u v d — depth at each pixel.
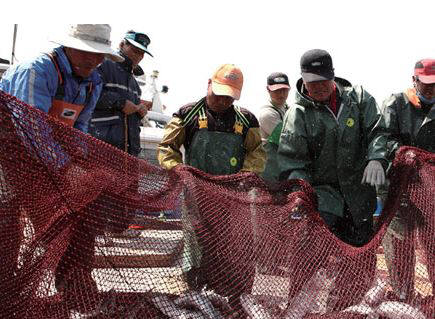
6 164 2.96
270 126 6.87
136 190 3.66
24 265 3.09
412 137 5.45
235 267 3.87
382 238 4.30
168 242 3.69
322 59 4.86
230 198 4.21
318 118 5.03
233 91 4.80
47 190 3.13
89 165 3.35
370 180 4.72
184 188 4.00
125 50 5.90
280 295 3.91
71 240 3.26
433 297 4.10
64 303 3.23
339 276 4.07
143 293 3.46
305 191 4.52
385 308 3.96
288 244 4.12
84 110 4.39
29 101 3.84
